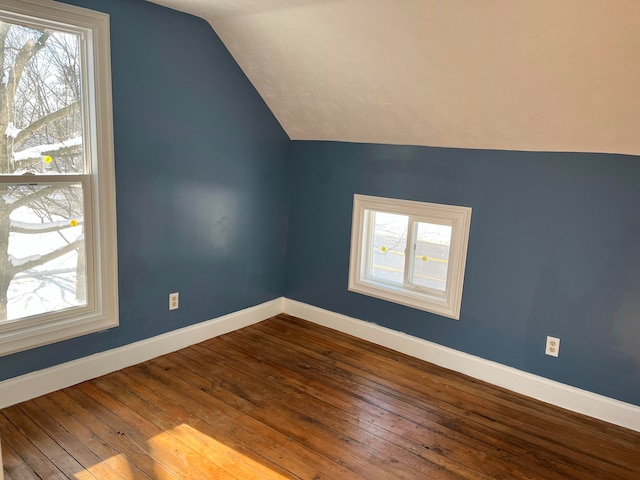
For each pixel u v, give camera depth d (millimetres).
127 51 2580
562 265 2656
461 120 2707
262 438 2283
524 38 2072
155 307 3002
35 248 2418
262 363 3053
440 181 3025
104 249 2646
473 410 2635
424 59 2428
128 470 2012
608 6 1789
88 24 2383
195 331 3264
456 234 2998
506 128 2613
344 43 2574
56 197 2453
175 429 2307
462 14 2086
